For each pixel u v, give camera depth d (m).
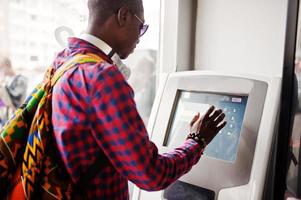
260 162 1.10
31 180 0.85
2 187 0.94
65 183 0.86
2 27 1.74
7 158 0.93
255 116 1.16
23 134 0.94
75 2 1.78
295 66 1.01
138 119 0.84
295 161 1.03
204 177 1.23
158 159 0.87
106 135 0.82
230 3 1.59
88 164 0.86
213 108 1.05
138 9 0.97
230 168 1.17
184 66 1.79
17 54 1.79
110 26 0.93
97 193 0.88
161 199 1.33
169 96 1.45
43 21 1.79
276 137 1.13
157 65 1.96
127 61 1.98
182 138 1.35
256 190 1.09
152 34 1.93
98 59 0.89
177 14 1.73
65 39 1.78
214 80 1.31
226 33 1.62
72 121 0.82
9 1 1.73
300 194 1.04
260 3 1.46
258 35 1.48
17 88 1.80
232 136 1.23
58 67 0.93
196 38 1.78
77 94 0.83
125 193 0.97
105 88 0.81
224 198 1.16
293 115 1.02
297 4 0.99
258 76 1.21
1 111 1.78
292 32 1.00
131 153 0.81
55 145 0.86
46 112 0.87
